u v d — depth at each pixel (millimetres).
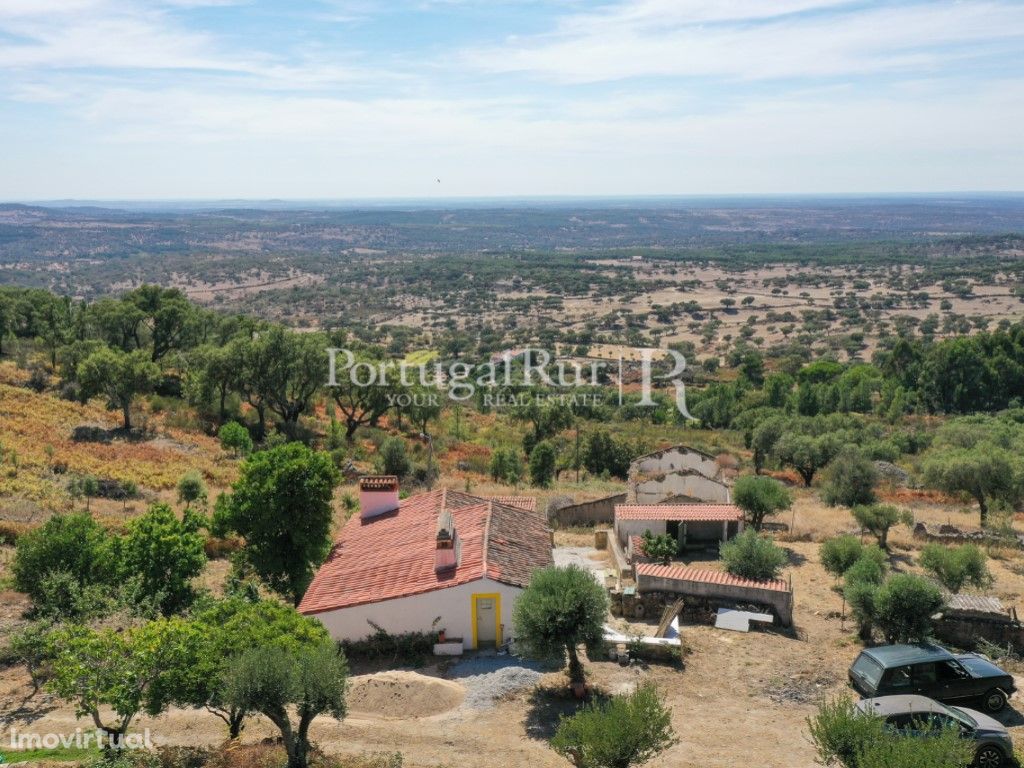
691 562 28062
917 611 20109
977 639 20719
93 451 44750
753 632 21672
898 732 13266
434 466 50375
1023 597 24250
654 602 22891
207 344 73000
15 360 72312
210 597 21016
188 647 14445
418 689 17484
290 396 65938
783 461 52875
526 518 25875
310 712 14031
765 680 18719
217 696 14312
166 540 21609
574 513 34969
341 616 20328
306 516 23875
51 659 17656
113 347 74438
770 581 23359
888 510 30172
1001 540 31109
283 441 53875
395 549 23438
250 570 25594
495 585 20062
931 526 34125
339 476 24828
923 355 120438
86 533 21688
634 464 38875
